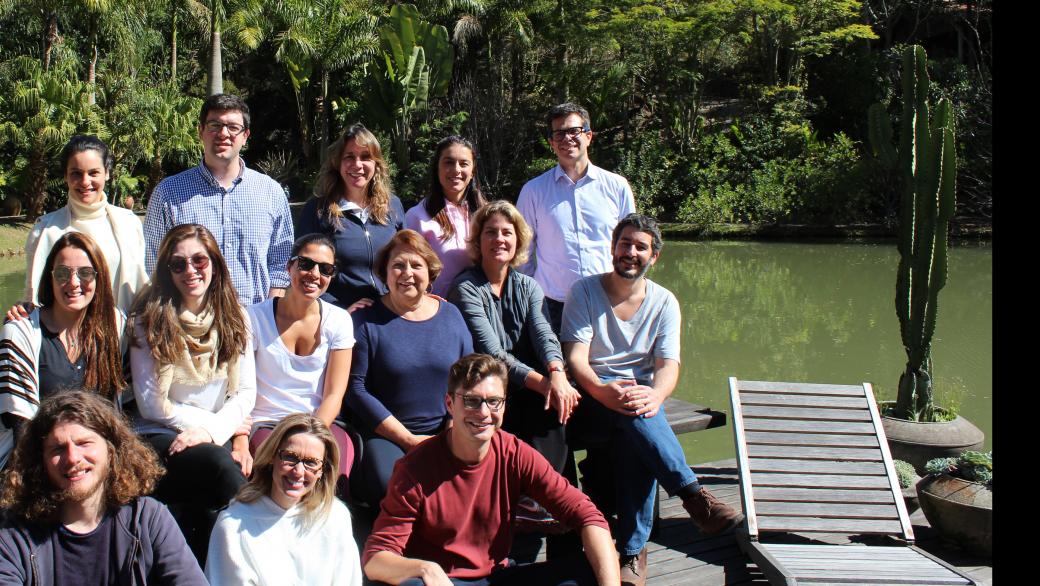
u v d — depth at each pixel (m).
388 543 2.91
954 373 9.04
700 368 9.38
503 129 26.22
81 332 3.05
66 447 2.28
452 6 26.25
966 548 3.99
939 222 5.34
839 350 10.27
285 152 28.55
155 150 21.50
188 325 3.23
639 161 25.17
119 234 3.79
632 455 3.61
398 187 23.98
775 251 19.25
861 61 25.58
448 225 4.36
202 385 3.27
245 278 4.03
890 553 3.71
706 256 18.59
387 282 3.68
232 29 23.28
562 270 4.70
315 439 2.75
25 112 19.84
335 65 24.64
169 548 2.41
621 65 26.11
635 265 3.83
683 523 4.27
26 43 22.69
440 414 3.67
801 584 3.30
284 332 3.52
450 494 2.97
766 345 10.55
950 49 26.69
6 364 2.94
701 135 26.05
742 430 4.18
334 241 4.10
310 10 24.23
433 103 27.09
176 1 23.09
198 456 3.09
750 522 3.79
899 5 25.84
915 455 5.20
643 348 3.96
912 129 5.56
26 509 2.28
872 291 14.37
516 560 3.74
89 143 3.68
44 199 20.28
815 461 4.11
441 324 3.69
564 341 3.98
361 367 3.60
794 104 24.69
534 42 27.95
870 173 21.81
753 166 24.05
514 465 3.03
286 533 2.77
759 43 26.50
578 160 4.67
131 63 22.38
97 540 2.34
